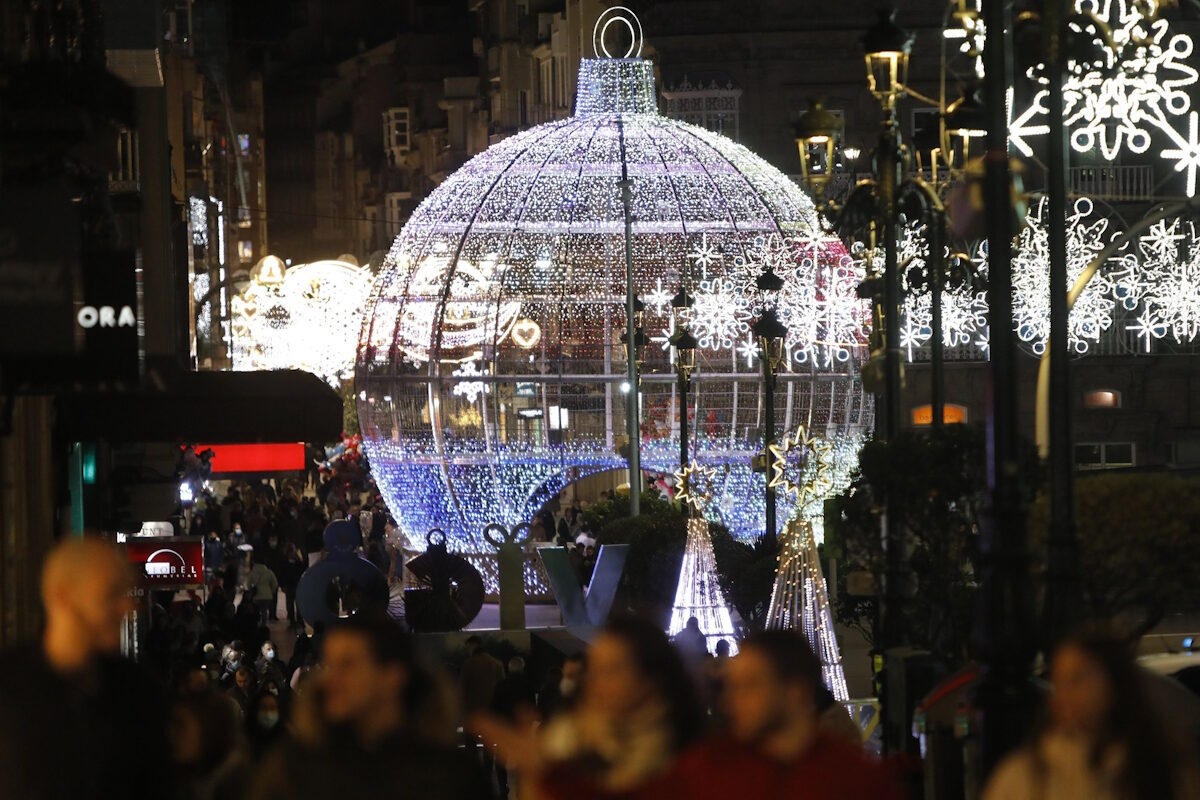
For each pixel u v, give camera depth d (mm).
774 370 69938
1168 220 115875
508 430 101125
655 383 99875
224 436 53844
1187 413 120938
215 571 89562
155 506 68625
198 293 129500
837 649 51312
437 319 101625
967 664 31703
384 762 14117
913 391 117688
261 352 151500
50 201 21797
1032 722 24234
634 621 14852
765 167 105250
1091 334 116375
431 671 14773
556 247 101750
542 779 14039
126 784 15641
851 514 41531
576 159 103250
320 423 55094
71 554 15625
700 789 13891
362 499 141000
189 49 123625
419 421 102188
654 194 102500
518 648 68188
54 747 14969
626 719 14547
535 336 101188
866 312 100312
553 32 187500
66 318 21750
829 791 13805
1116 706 14750
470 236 102125
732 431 100062
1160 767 14703
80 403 50938
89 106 29531
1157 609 31688
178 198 104500
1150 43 42750
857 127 123688
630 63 106500
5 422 28359
